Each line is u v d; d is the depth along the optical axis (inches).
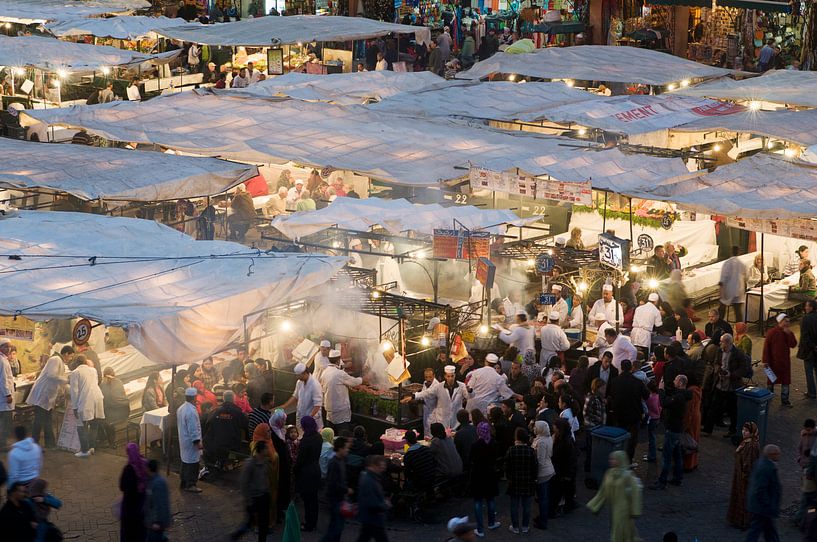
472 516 647.8
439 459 652.1
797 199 914.7
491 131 1141.7
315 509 622.8
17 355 783.1
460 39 1947.6
